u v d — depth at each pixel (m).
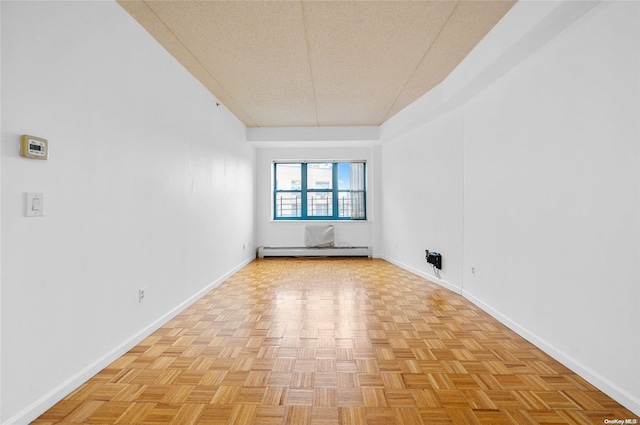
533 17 2.21
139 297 2.64
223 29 2.79
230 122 5.17
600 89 1.94
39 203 1.71
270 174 7.06
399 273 5.30
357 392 1.92
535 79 2.56
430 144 4.80
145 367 2.21
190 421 1.66
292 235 7.05
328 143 6.48
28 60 1.64
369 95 4.52
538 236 2.53
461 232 4.00
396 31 2.86
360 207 7.04
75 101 1.96
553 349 2.34
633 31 1.72
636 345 1.72
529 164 2.64
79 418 1.67
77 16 1.97
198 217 3.85
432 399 1.85
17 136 1.59
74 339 1.95
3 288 1.53
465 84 3.34
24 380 1.62
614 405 1.78
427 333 2.81
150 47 2.83
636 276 1.71
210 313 3.32
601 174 1.93
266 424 1.64
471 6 2.49
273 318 3.17
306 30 2.83
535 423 1.64
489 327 2.95
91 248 2.09
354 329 2.90
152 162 2.85
